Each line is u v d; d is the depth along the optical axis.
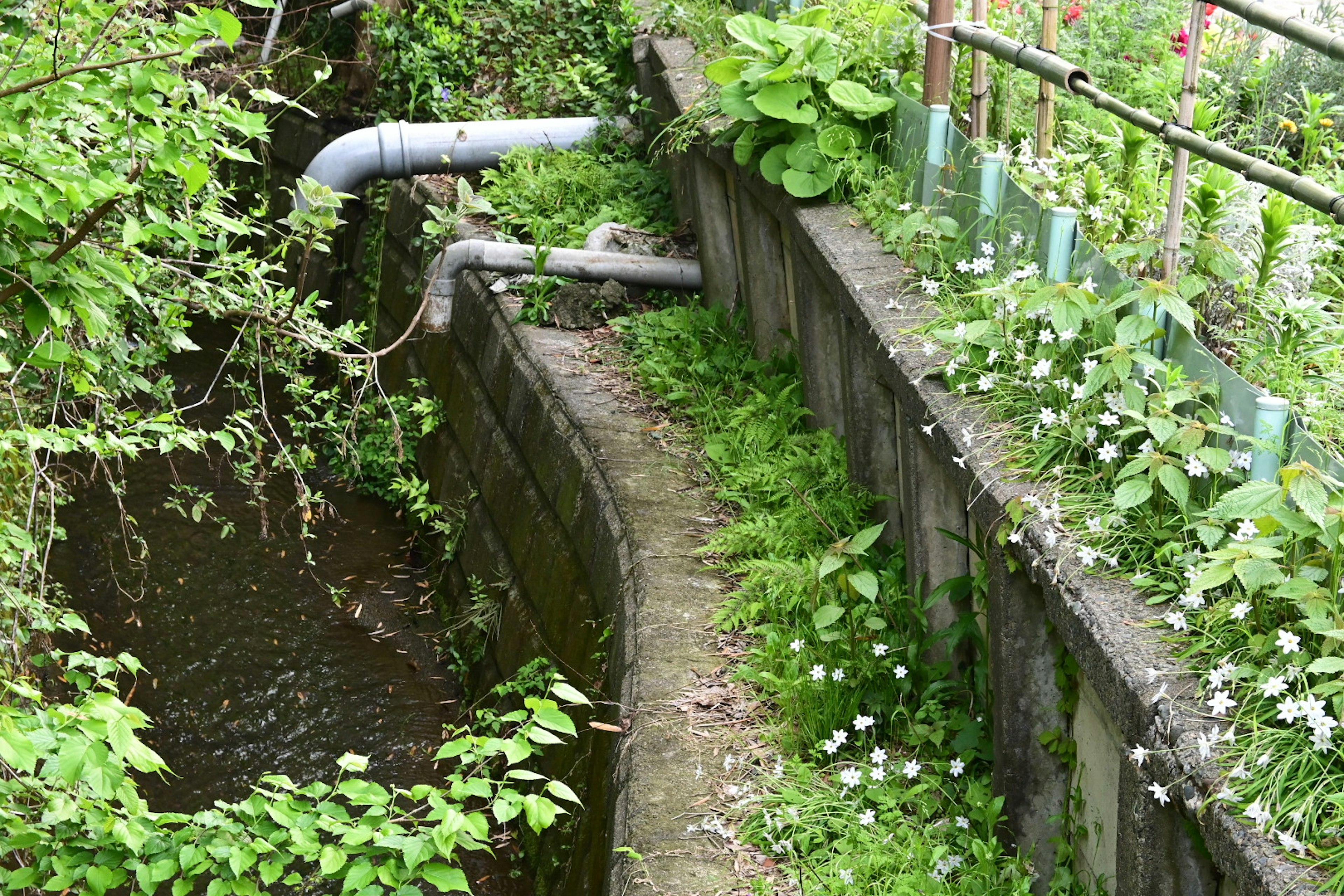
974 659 4.42
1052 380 3.81
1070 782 3.66
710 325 7.39
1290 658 2.73
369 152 9.66
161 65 2.84
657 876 3.69
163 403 9.12
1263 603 2.85
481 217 9.23
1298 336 3.44
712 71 6.39
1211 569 2.81
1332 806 2.45
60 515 8.22
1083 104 5.45
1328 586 2.77
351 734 6.79
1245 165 3.17
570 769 5.40
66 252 2.89
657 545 5.43
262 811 2.64
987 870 3.57
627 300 8.03
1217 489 3.20
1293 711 2.54
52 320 2.87
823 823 3.87
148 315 4.21
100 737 2.44
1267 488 2.80
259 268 4.14
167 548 8.13
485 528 7.51
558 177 9.23
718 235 7.65
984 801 3.85
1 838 2.60
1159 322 3.64
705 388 6.76
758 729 4.33
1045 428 3.75
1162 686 2.79
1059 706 3.63
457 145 9.70
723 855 3.78
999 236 4.55
